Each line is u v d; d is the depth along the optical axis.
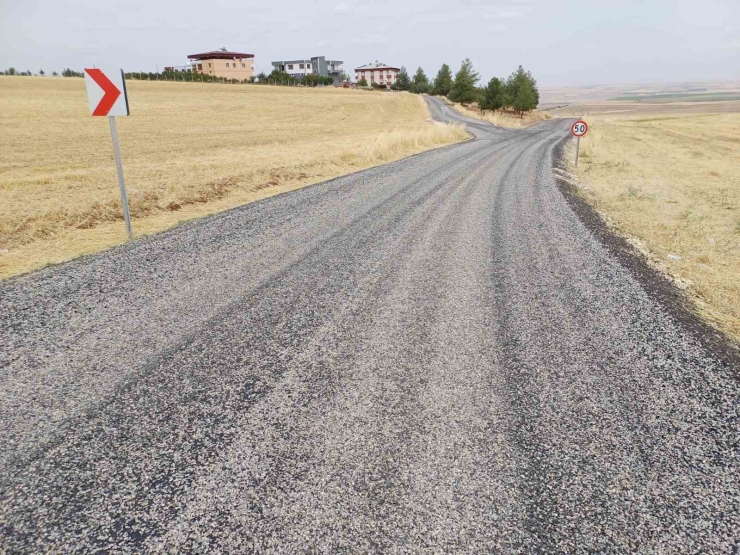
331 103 65.56
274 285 4.73
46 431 2.50
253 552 1.81
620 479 2.28
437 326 3.90
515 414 2.75
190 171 13.38
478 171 13.84
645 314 4.32
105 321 3.85
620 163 18.64
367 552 1.83
